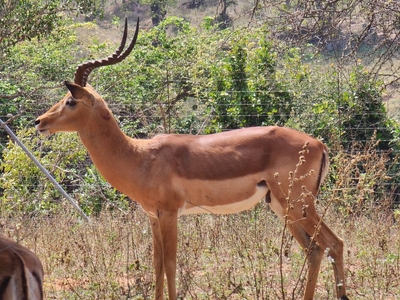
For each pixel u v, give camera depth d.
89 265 11.46
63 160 18.02
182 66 23.67
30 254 6.71
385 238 12.02
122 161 10.43
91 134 10.55
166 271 10.16
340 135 17.11
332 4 14.91
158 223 10.52
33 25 17.00
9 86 21.66
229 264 11.39
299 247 13.07
